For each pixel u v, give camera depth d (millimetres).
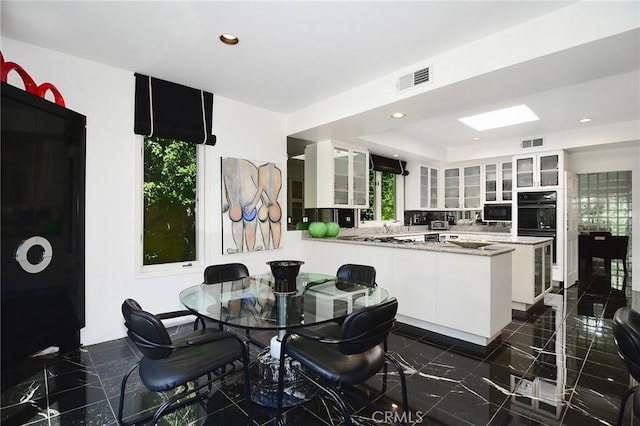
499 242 3939
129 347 2688
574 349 2717
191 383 2174
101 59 2664
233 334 1722
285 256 4156
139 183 2977
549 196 5090
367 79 3035
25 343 1996
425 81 2637
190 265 3320
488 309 2682
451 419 1803
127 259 2896
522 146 5332
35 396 2006
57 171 2193
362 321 1509
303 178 4727
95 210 2715
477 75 2342
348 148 4645
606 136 4555
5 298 1885
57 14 2045
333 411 1885
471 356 2588
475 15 2045
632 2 1758
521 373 2312
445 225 6793
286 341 1819
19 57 2373
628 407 1896
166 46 2457
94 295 2721
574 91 3350
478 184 6434
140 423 1762
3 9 1982
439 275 2979
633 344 1259
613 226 5195
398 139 5059
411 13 2027
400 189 6367
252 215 3742
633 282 4859
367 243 3590
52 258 2170
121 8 1991
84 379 2203
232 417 1830
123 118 2861
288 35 2289
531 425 1751
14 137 1896
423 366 2420
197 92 3273
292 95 3436
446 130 4914
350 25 2164
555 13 2002
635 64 2162
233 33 2268
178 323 3248
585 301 4211
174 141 3287
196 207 3432
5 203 1864
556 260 4973
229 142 3559
